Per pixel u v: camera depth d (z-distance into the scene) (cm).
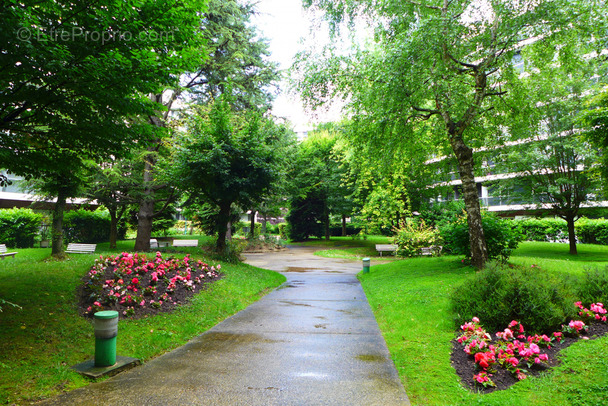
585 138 1072
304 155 3091
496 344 474
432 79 961
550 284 566
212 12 1730
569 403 335
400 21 1098
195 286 888
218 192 1416
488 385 379
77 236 2305
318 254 2461
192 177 1358
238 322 696
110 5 528
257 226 4009
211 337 597
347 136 1295
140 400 365
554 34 1006
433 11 1121
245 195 1383
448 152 1478
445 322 606
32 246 2084
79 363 458
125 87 586
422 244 1894
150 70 591
